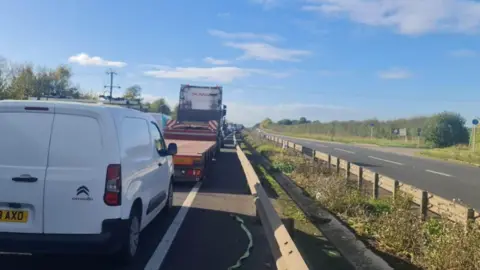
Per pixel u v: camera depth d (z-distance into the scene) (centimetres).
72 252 538
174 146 856
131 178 595
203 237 752
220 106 3055
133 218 616
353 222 887
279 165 1917
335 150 4028
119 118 592
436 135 5347
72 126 551
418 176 1970
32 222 536
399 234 708
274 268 597
